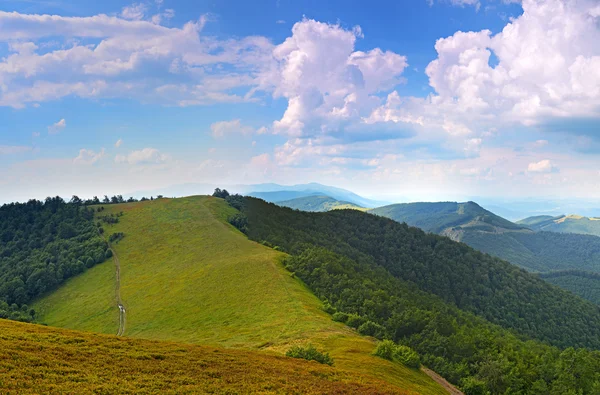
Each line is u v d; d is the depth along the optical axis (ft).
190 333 281.95
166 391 111.55
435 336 292.20
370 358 201.98
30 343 132.98
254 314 293.64
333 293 350.64
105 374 117.50
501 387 255.09
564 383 271.49
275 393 121.70
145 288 427.33
